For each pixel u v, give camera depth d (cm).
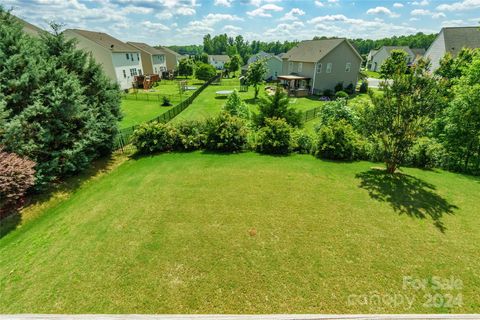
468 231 534
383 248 487
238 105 1612
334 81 3162
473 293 382
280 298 387
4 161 650
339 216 596
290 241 514
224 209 640
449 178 821
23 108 810
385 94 733
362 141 1028
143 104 2648
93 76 1066
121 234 561
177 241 526
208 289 407
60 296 410
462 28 2283
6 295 424
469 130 901
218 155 1080
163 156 1105
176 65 6247
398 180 786
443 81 686
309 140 1112
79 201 773
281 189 738
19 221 697
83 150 986
